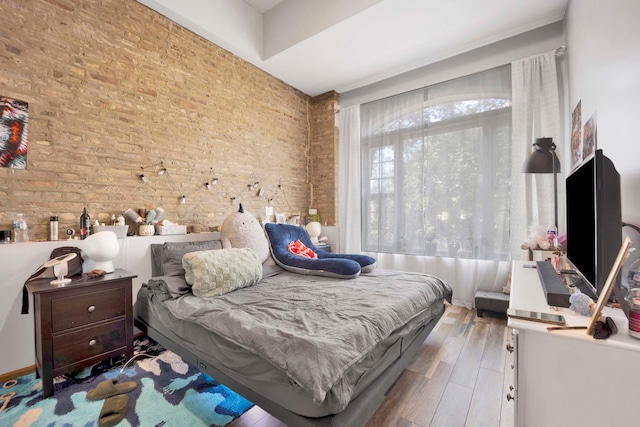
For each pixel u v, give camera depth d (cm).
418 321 187
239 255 228
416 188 380
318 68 387
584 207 130
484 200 331
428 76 375
